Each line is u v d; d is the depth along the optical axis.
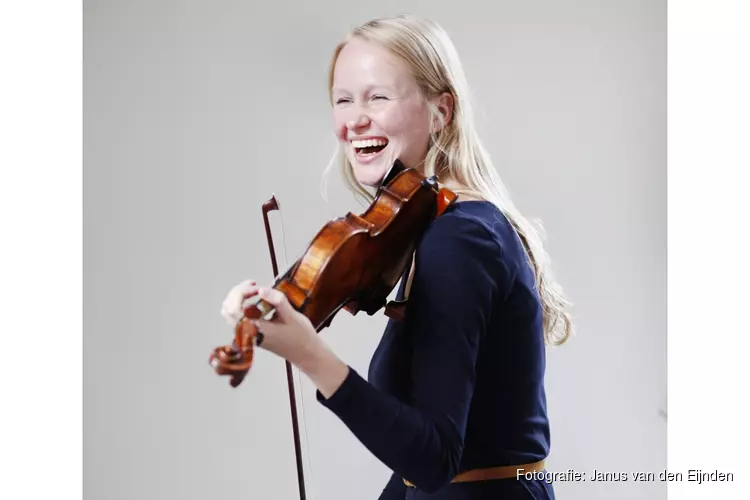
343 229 1.96
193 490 4.57
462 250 1.97
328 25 4.45
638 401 4.38
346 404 1.78
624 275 4.37
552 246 4.37
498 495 2.12
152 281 4.55
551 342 2.59
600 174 4.37
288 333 1.73
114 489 4.54
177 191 4.54
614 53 4.35
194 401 4.57
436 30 2.28
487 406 2.11
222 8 4.50
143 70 4.51
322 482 4.56
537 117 4.38
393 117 2.20
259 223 4.51
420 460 1.80
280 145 4.49
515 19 4.37
